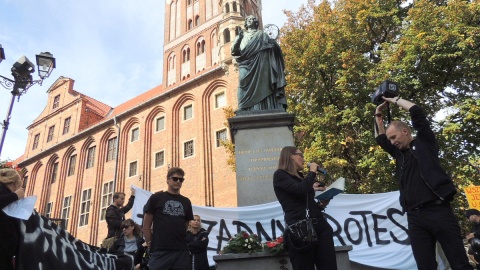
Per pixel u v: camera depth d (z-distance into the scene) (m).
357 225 6.96
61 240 4.32
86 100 39.97
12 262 3.57
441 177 2.92
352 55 13.52
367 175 12.96
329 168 12.69
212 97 28.64
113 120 34.53
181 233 4.18
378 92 3.61
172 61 37.28
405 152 3.27
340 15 15.26
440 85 13.15
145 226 4.24
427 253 2.89
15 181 3.56
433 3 13.99
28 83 10.36
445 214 2.86
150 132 31.70
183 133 29.27
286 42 15.48
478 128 12.55
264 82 8.11
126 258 5.41
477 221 6.55
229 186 25.02
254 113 7.60
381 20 15.20
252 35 8.49
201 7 36.78
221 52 29.20
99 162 34.38
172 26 39.09
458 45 11.86
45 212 37.44
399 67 12.69
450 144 12.63
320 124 13.68
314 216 3.52
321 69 14.38
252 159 6.98
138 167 30.98
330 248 3.48
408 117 12.88
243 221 6.74
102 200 32.66
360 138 13.25
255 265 4.66
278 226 6.61
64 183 37.16
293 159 3.82
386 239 6.82
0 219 3.47
